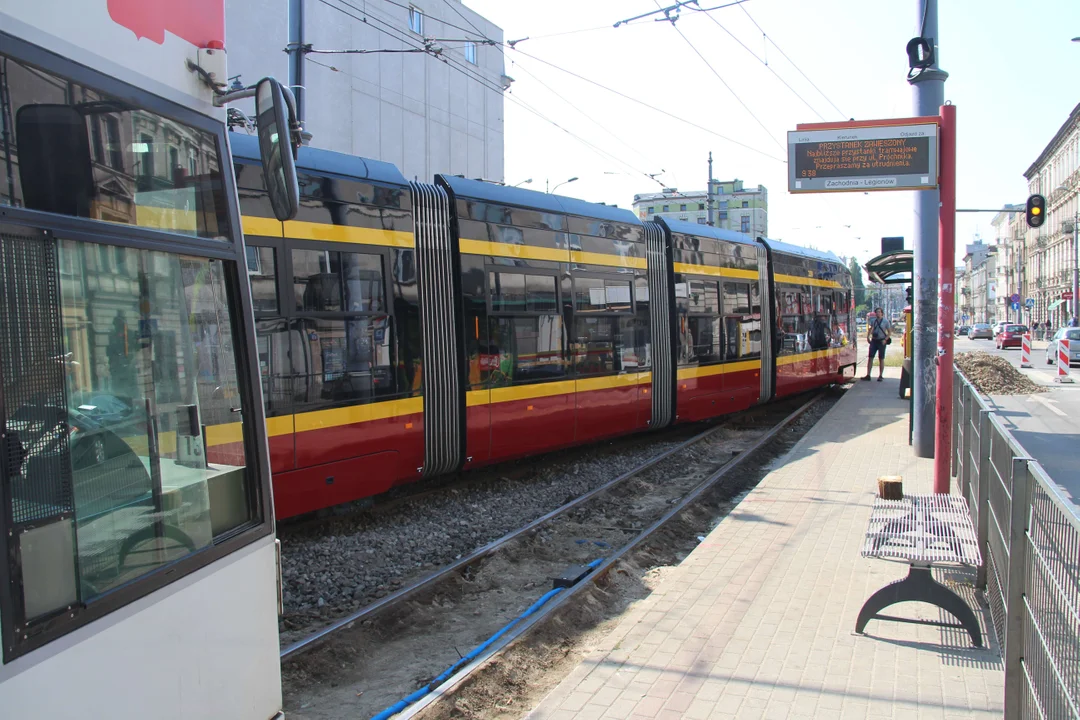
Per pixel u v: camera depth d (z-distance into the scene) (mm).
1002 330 47000
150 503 2398
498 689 4805
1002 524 4703
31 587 1935
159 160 2539
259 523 2932
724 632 4969
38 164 2086
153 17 2547
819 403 19391
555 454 11617
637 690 4223
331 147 27031
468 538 7984
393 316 7805
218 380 2777
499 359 9117
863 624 4914
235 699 2727
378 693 4859
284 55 24734
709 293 13695
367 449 7520
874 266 16656
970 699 4070
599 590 6414
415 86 31000
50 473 2037
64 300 2139
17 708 1862
